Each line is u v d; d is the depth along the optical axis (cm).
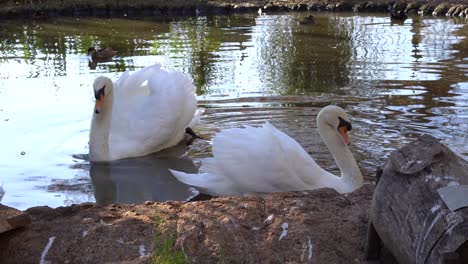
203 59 1527
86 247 493
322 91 1194
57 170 842
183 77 980
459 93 1162
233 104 1120
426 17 2256
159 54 1614
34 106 1110
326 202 544
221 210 530
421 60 1465
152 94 956
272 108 1090
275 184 696
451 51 1570
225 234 493
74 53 1658
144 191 773
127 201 739
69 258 486
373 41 1748
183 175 744
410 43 1698
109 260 479
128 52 1652
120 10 2525
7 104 1123
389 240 426
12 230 516
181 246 486
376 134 942
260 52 1611
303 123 1005
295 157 699
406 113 1044
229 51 1631
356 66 1413
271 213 522
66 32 2031
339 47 1667
